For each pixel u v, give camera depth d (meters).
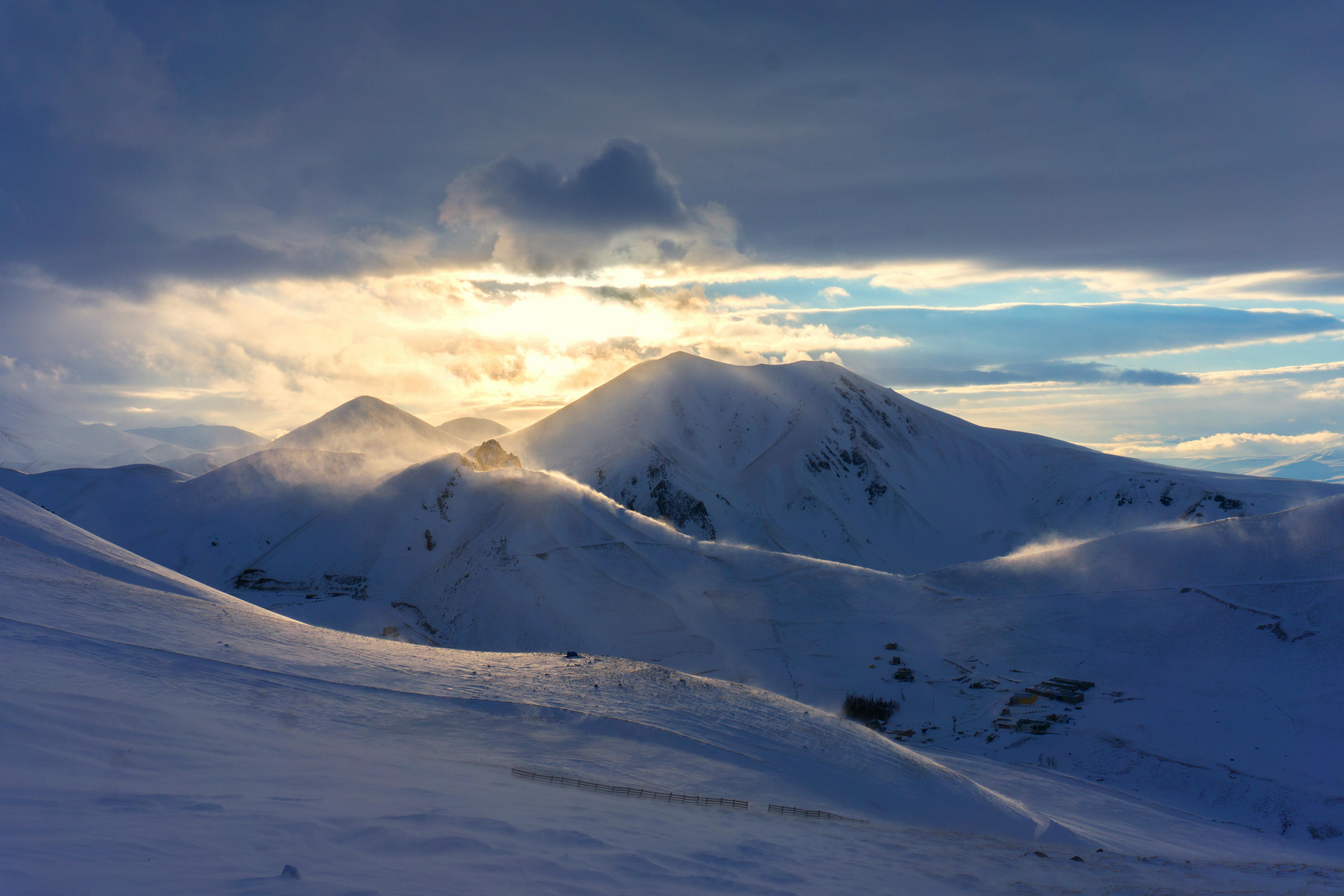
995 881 18.53
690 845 18.05
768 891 14.21
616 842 16.80
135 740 20.45
